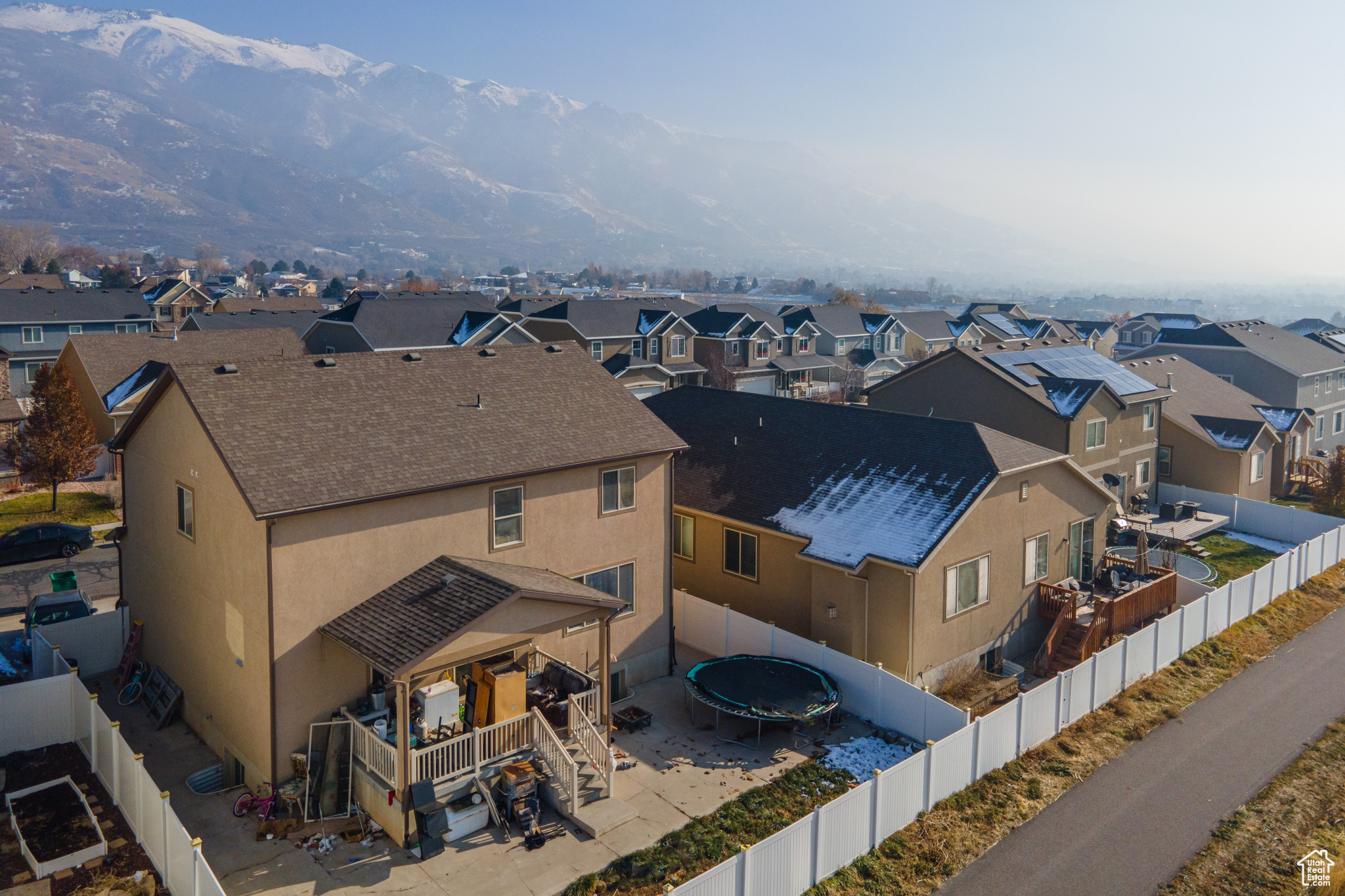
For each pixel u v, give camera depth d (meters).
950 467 24.44
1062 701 20.58
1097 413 37.88
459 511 19.34
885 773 15.88
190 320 74.00
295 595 16.80
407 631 16.44
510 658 18.66
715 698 20.28
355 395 20.47
